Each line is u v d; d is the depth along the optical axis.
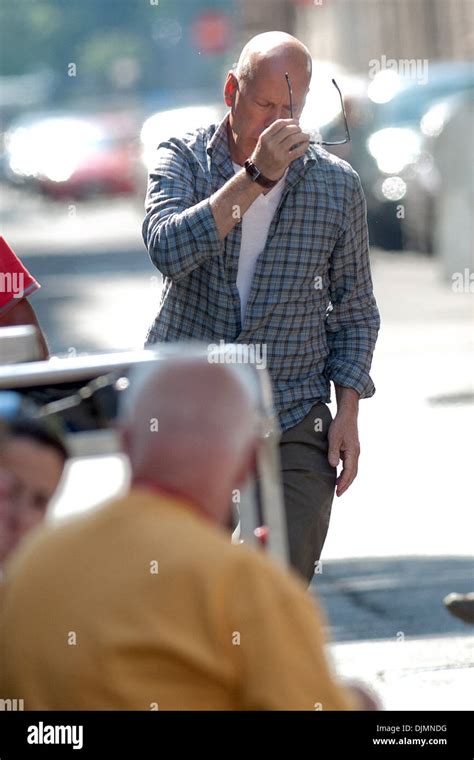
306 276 11.32
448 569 17.25
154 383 6.68
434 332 35.78
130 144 89.44
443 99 50.81
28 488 7.36
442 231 44.94
